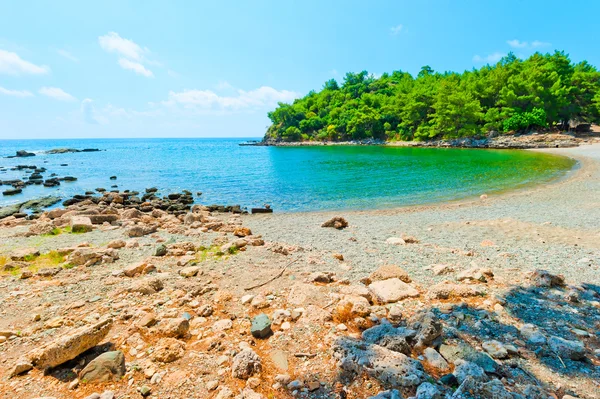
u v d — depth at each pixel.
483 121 73.38
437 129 76.19
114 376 3.74
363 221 15.32
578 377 3.70
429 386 3.34
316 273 6.80
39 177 34.34
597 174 27.14
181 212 18.86
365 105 102.06
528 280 6.62
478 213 16.05
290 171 38.72
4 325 5.11
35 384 3.66
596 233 11.23
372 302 5.82
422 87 92.69
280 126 128.75
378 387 3.55
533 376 3.72
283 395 3.49
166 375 3.78
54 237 11.39
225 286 6.49
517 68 75.75
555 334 4.60
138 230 11.58
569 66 75.00
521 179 27.23
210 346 4.40
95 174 38.41
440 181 27.88
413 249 9.52
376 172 34.91
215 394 3.50
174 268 7.62
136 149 105.25
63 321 5.07
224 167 45.22
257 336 4.64
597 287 6.33
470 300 5.74
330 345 4.36
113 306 5.61
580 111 67.56
